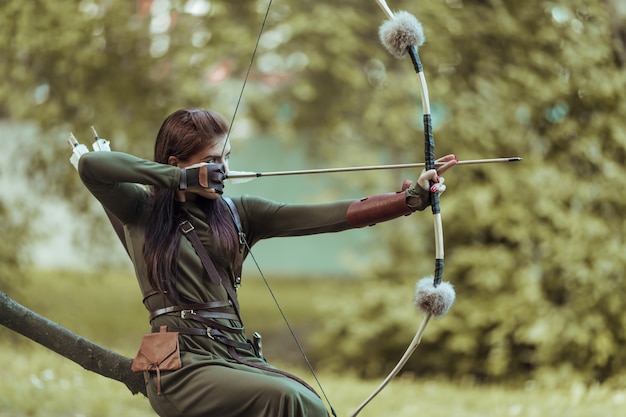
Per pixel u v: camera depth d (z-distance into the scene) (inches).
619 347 535.2
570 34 543.5
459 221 593.9
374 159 733.9
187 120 208.4
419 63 220.7
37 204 649.0
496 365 555.2
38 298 717.3
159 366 198.4
